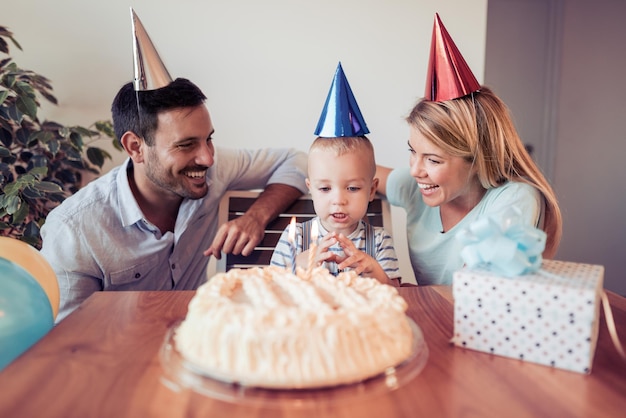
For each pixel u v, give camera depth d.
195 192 1.58
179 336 0.80
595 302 0.74
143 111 1.48
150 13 2.22
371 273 1.27
